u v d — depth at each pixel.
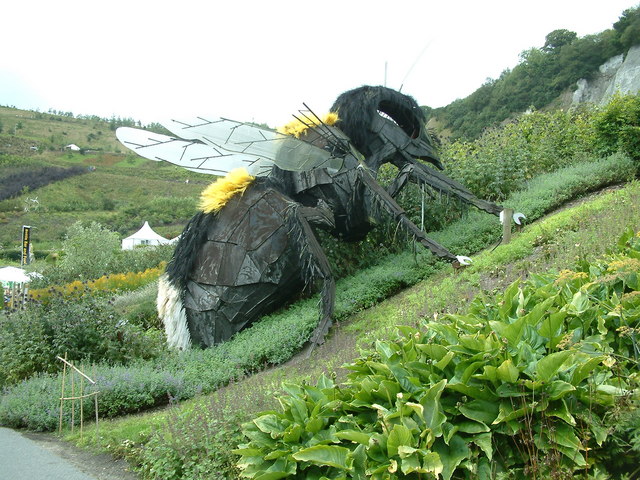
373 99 10.12
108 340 9.35
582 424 3.38
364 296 9.11
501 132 15.22
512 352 3.71
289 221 8.96
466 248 10.05
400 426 3.34
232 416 5.06
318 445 3.69
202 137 8.83
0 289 19.81
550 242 7.84
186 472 4.71
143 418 6.76
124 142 9.29
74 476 5.13
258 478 3.78
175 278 10.13
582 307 4.16
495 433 3.52
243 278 9.41
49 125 95.94
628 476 3.16
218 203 9.88
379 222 9.97
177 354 9.38
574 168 12.02
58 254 30.62
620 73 32.12
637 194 8.45
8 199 56.97
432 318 6.31
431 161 10.84
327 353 7.51
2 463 5.54
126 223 51.94
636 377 3.44
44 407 7.29
